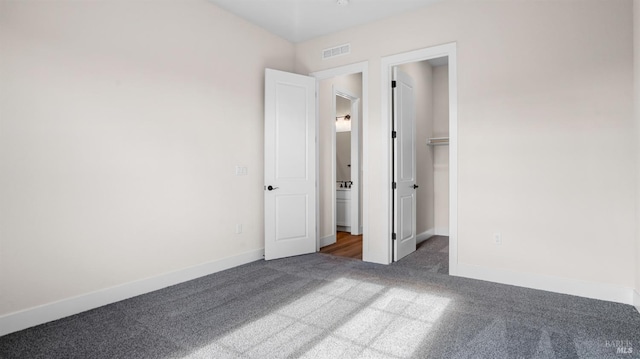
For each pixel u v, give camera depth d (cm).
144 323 231
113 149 271
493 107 314
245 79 389
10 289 220
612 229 264
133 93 284
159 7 304
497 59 312
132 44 284
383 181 387
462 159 330
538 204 294
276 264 383
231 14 372
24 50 225
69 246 246
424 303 263
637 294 247
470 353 189
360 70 402
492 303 262
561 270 284
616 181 262
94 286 260
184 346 200
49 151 236
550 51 288
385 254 386
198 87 337
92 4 259
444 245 486
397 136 395
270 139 403
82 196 253
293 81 423
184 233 324
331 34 425
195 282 319
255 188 402
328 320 234
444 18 342
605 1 266
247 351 194
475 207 324
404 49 369
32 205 229
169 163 311
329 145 504
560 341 202
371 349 195
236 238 377
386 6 356
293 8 362
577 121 277
